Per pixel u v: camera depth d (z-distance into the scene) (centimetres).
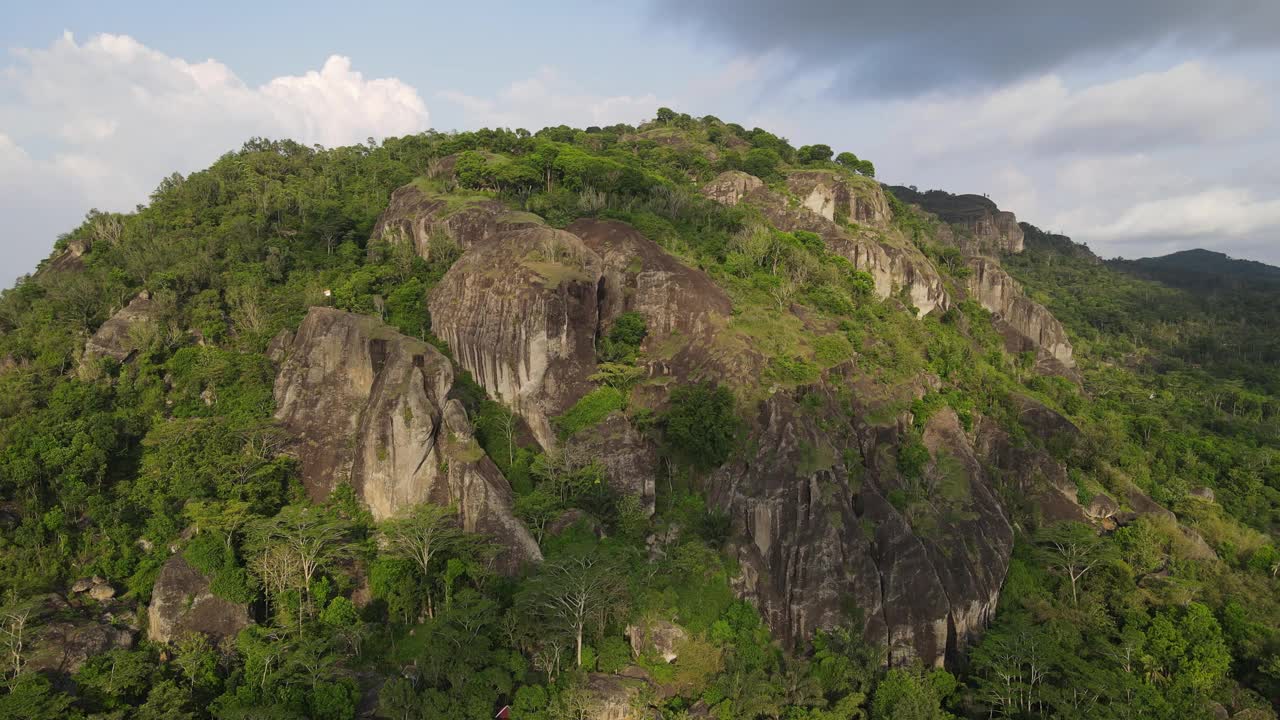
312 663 5019
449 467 6681
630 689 5334
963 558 6775
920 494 7381
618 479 6994
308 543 5859
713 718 5306
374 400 6912
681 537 6588
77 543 6384
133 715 4828
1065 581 7188
